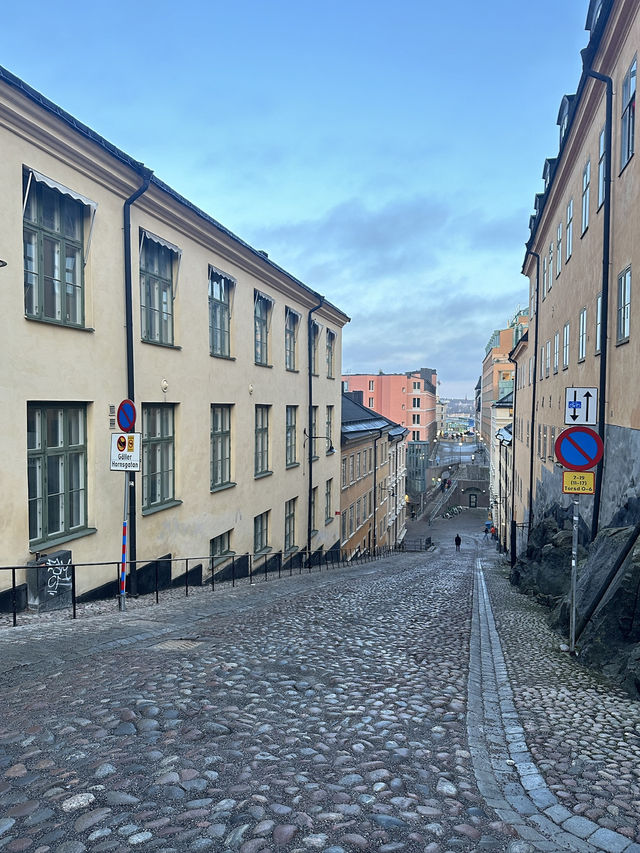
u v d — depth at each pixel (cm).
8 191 804
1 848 295
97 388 1007
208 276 1423
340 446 2827
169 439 1290
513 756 442
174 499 1312
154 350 1191
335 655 694
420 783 382
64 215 944
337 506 2781
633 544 761
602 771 415
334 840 309
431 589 1470
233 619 898
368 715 503
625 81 1012
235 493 1620
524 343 2788
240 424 1645
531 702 564
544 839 325
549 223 2020
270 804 343
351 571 2056
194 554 1391
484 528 6219
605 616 705
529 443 2556
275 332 1917
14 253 816
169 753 405
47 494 912
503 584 1802
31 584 863
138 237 1130
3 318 802
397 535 4744
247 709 496
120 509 1080
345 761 409
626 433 948
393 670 647
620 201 1043
